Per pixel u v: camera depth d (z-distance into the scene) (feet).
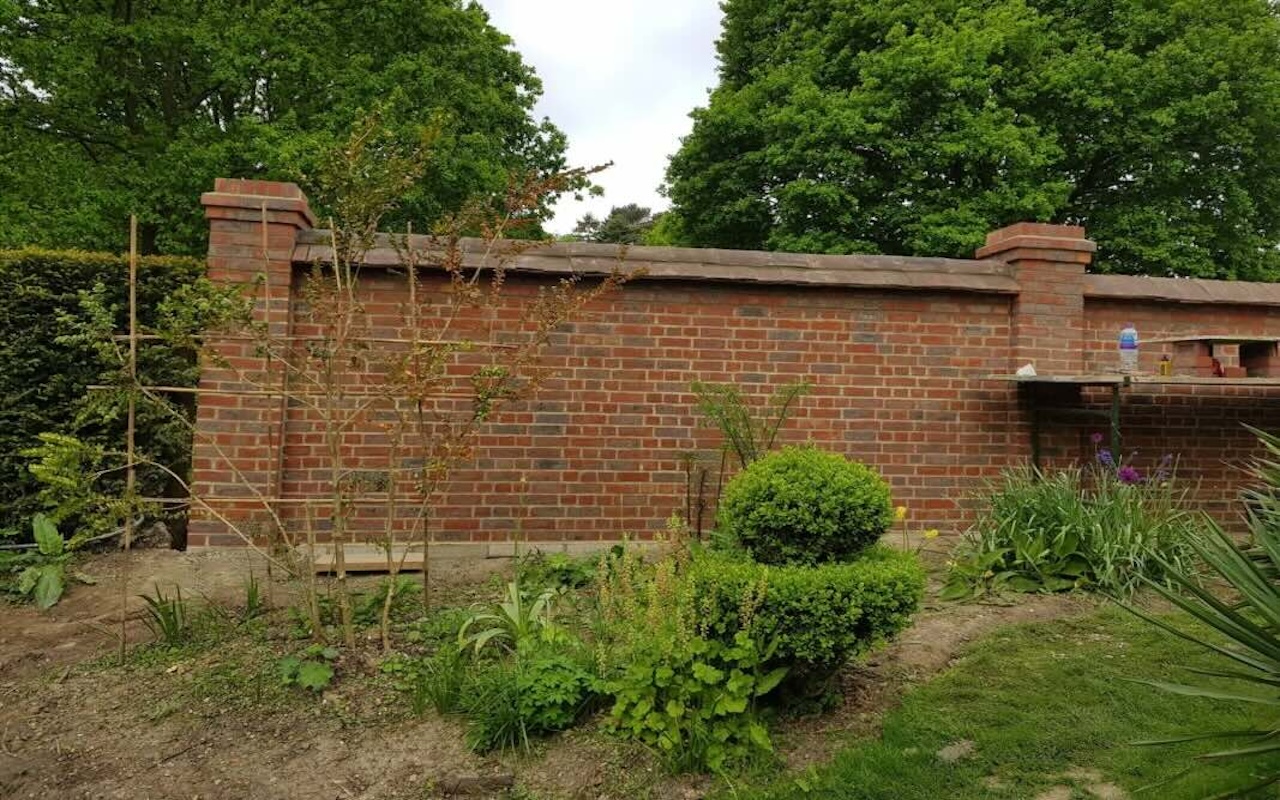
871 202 55.47
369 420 17.20
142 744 11.43
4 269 19.66
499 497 20.72
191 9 42.65
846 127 51.44
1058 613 15.61
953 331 22.82
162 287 20.33
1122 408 23.82
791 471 11.78
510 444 20.81
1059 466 23.12
